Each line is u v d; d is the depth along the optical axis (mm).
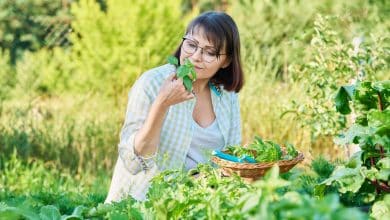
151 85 2666
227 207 1479
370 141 1765
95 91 6727
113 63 6629
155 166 2648
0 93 6832
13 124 5535
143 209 1779
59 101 6832
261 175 2148
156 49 6941
